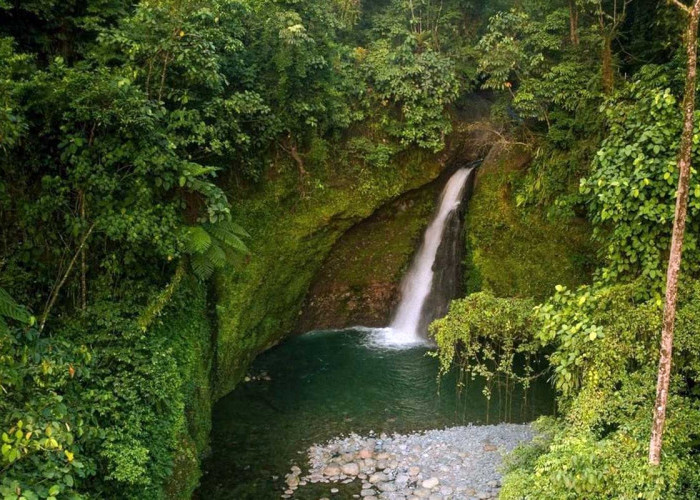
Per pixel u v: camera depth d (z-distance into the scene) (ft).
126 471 18.54
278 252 37.19
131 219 23.30
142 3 25.94
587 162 33.22
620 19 32.65
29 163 23.02
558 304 23.77
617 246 23.90
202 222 27.43
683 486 17.57
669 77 25.98
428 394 34.27
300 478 25.73
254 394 34.09
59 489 14.97
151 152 23.66
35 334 18.83
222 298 33.32
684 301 21.02
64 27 26.35
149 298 24.63
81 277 23.73
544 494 17.92
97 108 22.40
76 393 19.44
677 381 19.75
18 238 22.54
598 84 33.30
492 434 29.32
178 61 26.25
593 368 19.84
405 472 26.17
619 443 17.85
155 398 21.86
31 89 21.76
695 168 21.44
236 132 31.30
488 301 25.48
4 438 13.93
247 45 34.47
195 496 24.20
